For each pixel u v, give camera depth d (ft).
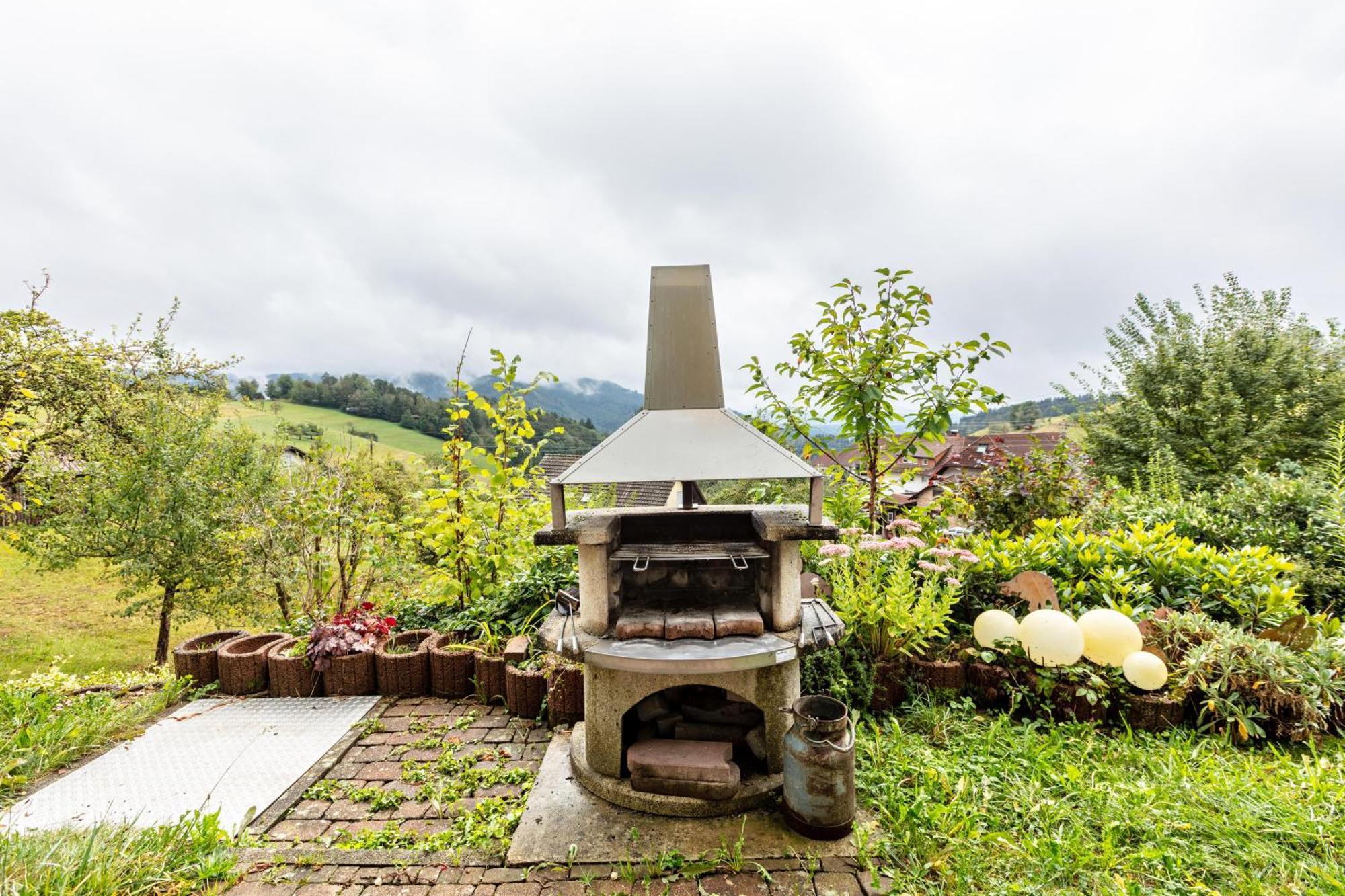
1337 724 10.44
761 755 9.68
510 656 12.92
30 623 31.22
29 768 9.89
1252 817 7.71
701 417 9.70
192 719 12.17
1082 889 6.79
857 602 12.30
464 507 17.60
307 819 8.99
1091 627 11.48
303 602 23.57
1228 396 30.07
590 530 8.72
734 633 8.89
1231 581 13.35
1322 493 18.54
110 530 25.29
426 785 9.76
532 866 7.76
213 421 28.22
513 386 18.29
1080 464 26.37
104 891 6.73
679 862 7.70
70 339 32.73
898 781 9.01
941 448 36.17
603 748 9.36
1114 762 9.62
